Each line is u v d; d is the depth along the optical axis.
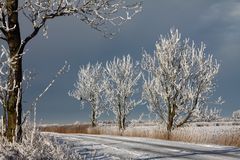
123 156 15.30
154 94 29.88
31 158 7.91
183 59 29.30
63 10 8.96
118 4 9.17
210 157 15.48
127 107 40.75
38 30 9.02
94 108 49.62
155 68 29.78
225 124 52.16
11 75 8.70
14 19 8.89
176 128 29.77
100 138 25.48
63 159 8.59
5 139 8.35
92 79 50.62
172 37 29.61
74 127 43.53
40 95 7.65
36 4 8.66
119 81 41.09
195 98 29.12
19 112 8.77
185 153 16.83
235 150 18.17
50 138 10.27
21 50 8.95
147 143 21.59
